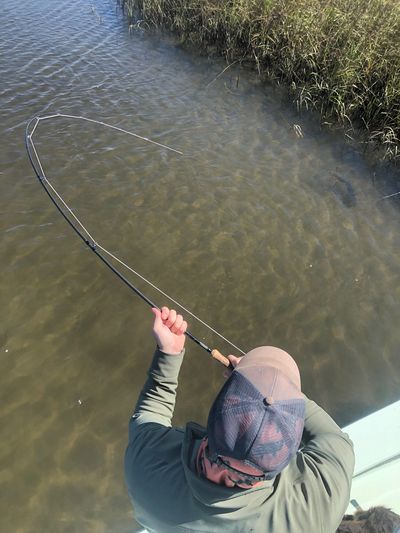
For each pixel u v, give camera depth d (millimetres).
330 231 5898
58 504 3371
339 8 9031
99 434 3764
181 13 11148
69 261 5145
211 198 6234
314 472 1330
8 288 4812
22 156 6605
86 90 8422
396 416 2975
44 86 8359
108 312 4668
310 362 4414
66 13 11680
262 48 9797
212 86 9125
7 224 5504
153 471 1361
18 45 9695
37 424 3797
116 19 11625
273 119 8219
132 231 5605
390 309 4965
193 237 5613
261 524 1198
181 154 7039
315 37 8906
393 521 2135
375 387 4223
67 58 9438
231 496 1164
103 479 3504
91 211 5820
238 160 7062
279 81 9438
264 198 6336
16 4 11844
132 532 3215
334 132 7965
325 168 7098
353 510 2459
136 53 10086
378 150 7582
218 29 10609
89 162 6645
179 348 1591
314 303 4965
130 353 4340
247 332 4633
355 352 4520
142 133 7441
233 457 1064
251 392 1106
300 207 6246
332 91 8234
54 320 4562
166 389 1590
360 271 5379
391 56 8008
